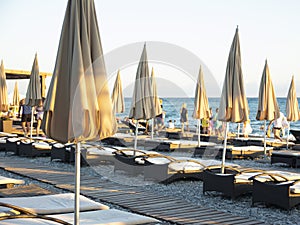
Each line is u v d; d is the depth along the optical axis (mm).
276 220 6172
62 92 3393
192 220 5848
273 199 6715
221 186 7457
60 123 3391
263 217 6316
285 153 12125
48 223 3945
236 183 7340
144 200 7016
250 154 13641
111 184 8352
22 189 5738
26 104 13805
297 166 12016
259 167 11898
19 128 20203
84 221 4109
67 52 3404
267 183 6953
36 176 8930
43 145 12172
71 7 3410
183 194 7797
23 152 12203
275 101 12492
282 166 12406
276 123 17656
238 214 6449
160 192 7863
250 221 5934
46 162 11281
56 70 3389
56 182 8320
